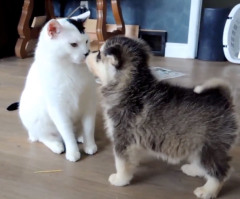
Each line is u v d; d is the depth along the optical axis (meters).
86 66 1.29
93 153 1.41
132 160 1.16
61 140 1.49
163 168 1.29
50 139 1.47
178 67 2.93
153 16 3.42
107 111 1.13
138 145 1.12
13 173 1.25
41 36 1.25
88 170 1.28
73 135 1.37
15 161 1.34
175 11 3.30
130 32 3.50
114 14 3.26
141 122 1.06
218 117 1.01
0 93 2.18
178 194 1.13
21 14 3.34
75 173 1.26
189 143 1.03
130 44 1.10
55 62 1.23
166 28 3.39
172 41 3.41
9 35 3.45
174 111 1.03
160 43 3.49
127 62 1.07
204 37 3.20
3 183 1.18
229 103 1.04
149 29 3.48
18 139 1.54
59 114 1.30
